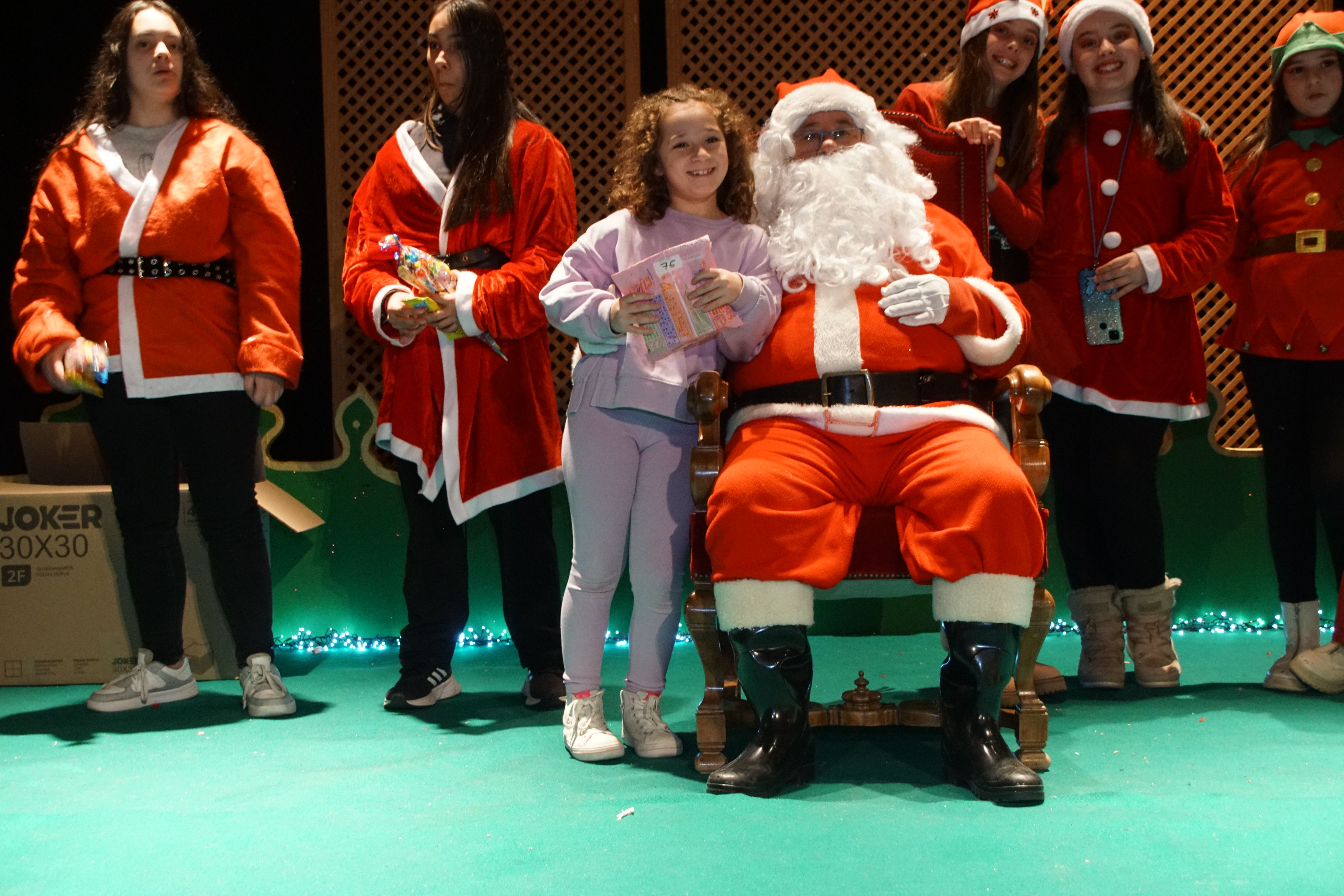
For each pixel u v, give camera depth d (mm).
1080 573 3246
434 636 3145
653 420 2496
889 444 2375
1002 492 2180
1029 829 1958
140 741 2764
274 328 3020
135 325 2969
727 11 4738
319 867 1846
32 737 2807
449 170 3047
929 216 2693
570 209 3039
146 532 3111
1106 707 2949
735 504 2234
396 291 2957
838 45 4711
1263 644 3781
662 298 2352
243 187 3059
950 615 2199
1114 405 3117
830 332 2424
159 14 3051
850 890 1698
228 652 3502
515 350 3008
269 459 4074
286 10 5414
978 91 3074
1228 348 3461
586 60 4805
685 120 2439
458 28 2943
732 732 2762
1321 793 2168
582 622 2559
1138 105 3180
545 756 2570
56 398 4902
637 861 1835
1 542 3436
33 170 5078
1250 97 4559
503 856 1875
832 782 2309
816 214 2510
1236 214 3264
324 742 2725
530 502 3107
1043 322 3105
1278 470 3293
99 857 1908
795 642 2234
